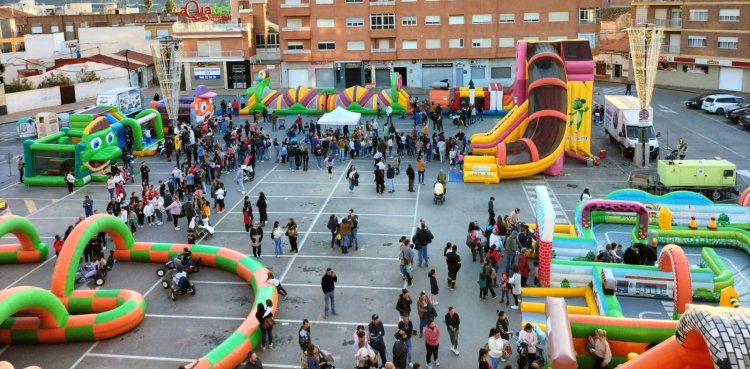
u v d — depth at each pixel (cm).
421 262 2767
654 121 5731
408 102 6188
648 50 4247
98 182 4203
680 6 7425
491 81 7694
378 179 3794
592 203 2838
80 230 2533
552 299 1777
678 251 2238
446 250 2556
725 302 2053
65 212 3638
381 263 2819
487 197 3672
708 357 1173
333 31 7681
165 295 2580
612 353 1814
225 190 3919
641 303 2380
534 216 3338
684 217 3062
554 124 4097
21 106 7094
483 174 3941
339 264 2819
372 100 6116
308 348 1836
